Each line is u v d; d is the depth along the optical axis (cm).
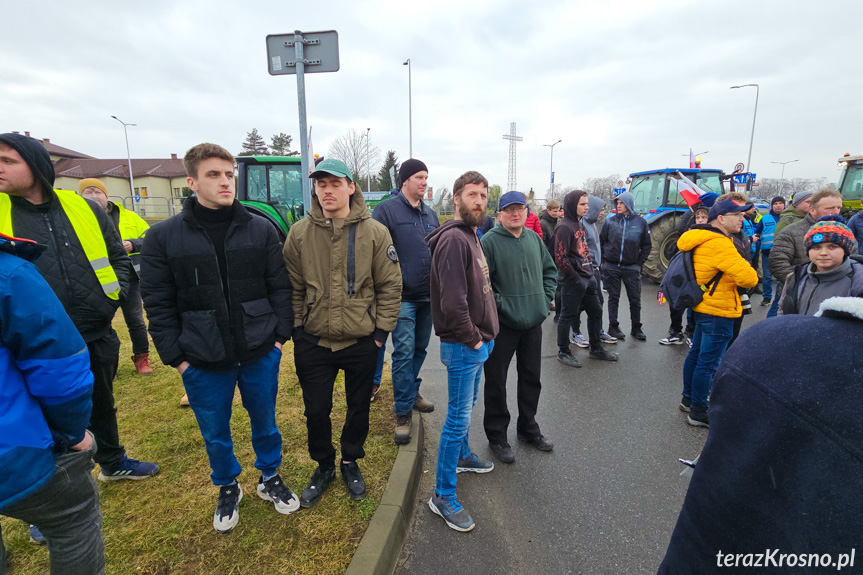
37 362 113
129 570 174
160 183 4231
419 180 292
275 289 202
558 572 186
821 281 225
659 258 814
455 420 208
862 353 71
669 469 263
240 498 211
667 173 886
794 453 73
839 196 345
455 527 210
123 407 316
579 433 306
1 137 171
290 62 409
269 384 199
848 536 68
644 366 434
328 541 189
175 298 185
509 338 264
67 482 125
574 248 416
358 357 209
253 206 700
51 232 191
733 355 87
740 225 303
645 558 194
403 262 285
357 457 221
